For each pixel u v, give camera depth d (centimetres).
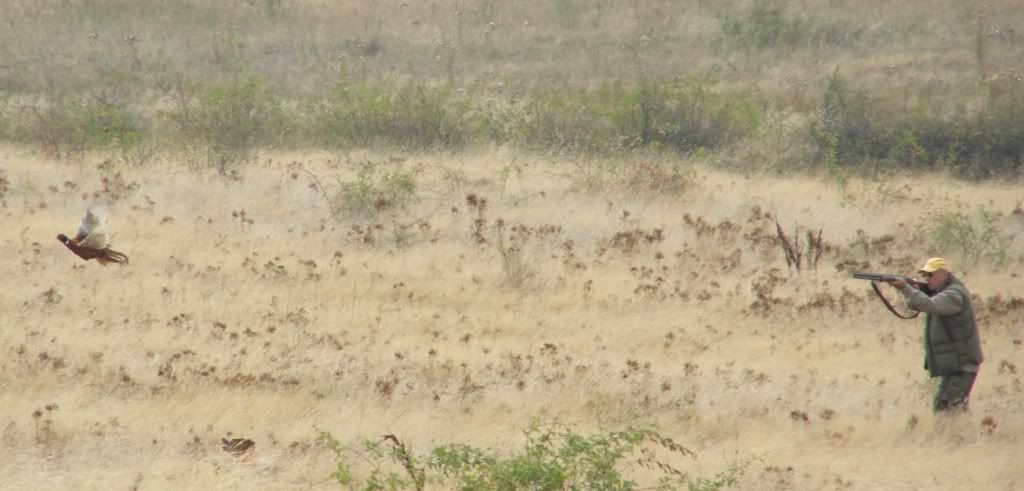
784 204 8081
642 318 5181
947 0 15262
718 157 10088
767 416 3928
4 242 5981
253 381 4016
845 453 3609
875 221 7569
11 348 4266
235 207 7125
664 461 3475
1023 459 3547
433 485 3123
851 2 15450
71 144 9169
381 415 3791
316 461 3338
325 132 10225
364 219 7031
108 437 3484
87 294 5119
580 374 4238
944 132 10288
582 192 8025
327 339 4594
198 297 5162
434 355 4428
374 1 15562
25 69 12725
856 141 10325
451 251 6266
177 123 9981
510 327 4938
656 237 6588
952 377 3891
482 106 11344
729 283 5866
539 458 2875
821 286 5900
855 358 4691
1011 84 11706
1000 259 6500
